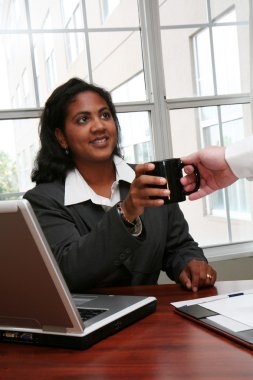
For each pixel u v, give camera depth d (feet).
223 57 7.86
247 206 8.06
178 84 7.63
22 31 7.09
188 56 7.67
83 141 4.76
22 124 7.06
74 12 7.34
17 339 2.49
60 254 3.76
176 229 4.86
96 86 5.09
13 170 7.09
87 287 3.59
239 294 3.10
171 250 4.76
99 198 4.63
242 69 7.91
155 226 4.66
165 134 7.46
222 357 2.06
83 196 4.57
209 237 7.95
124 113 7.37
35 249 2.09
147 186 3.02
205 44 7.77
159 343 2.32
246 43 7.77
